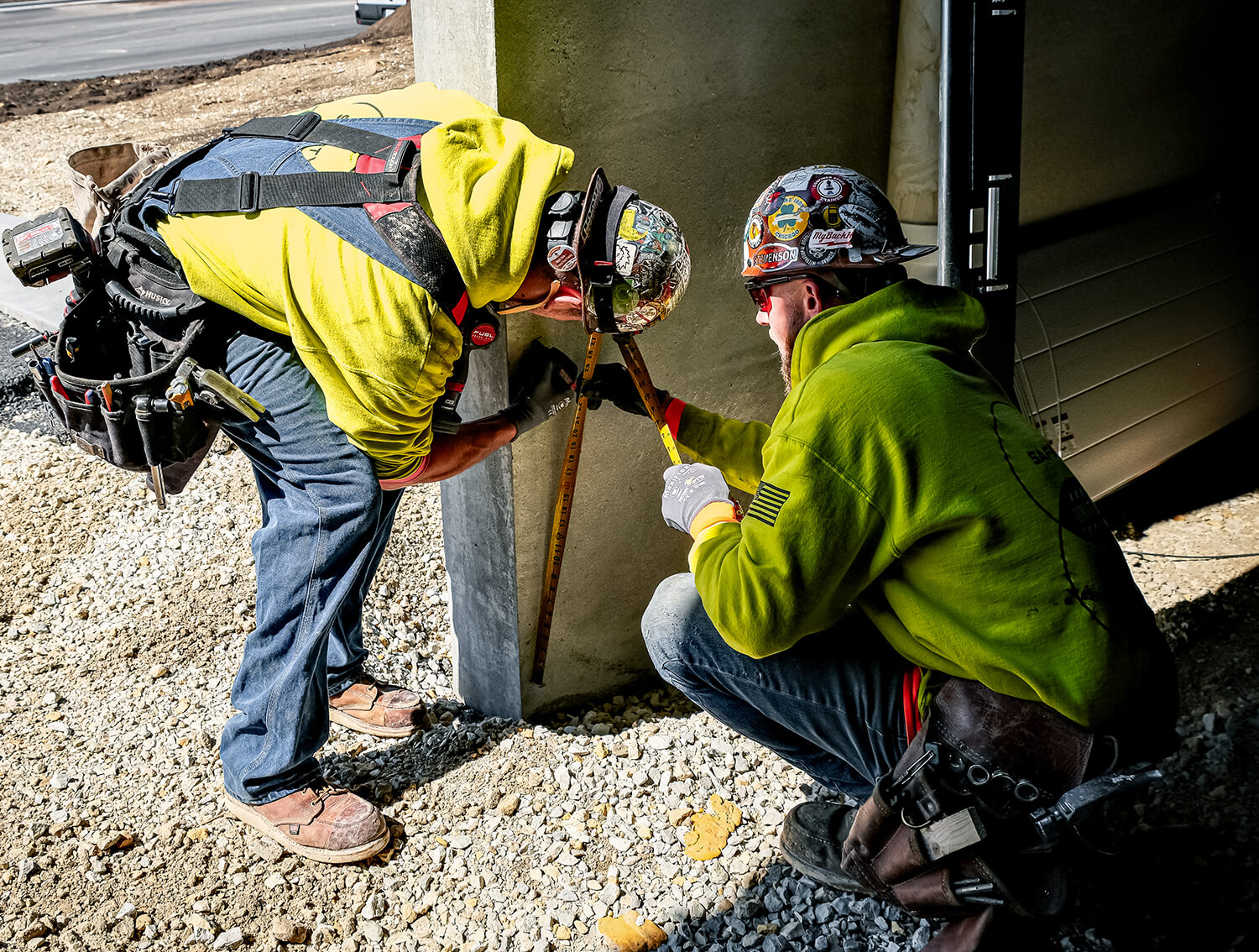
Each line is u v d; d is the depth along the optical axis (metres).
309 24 15.59
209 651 2.86
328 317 1.83
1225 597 3.07
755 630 1.63
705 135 2.34
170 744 2.54
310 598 2.12
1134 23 3.41
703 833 2.33
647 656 2.83
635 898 2.17
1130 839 2.25
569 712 2.73
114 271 2.02
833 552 1.58
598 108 2.16
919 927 2.06
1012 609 1.56
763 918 2.13
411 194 1.83
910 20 2.55
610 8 2.10
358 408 1.94
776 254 1.73
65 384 1.99
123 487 3.55
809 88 2.48
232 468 3.68
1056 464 1.63
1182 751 2.48
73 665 2.80
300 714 2.18
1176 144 3.78
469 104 1.99
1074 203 3.49
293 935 2.08
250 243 1.86
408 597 3.10
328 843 2.22
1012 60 2.49
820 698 1.87
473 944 2.08
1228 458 3.92
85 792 2.40
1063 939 2.00
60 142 8.67
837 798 2.41
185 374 1.93
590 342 2.19
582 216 1.92
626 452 2.52
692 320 2.50
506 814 2.37
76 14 18.41
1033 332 3.08
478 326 1.97
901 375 1.58
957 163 2.49
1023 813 1.62
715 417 2.22
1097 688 1.54
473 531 2.53
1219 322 3.63
